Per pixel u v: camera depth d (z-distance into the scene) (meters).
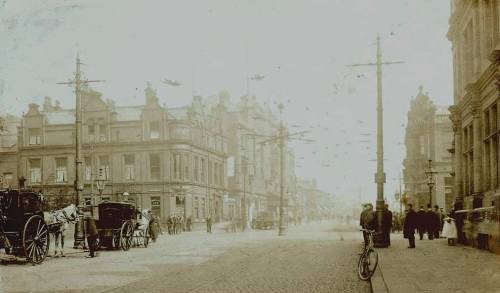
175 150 57.34
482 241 21.69
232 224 55.16
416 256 18.59
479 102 24.25
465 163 28.06
